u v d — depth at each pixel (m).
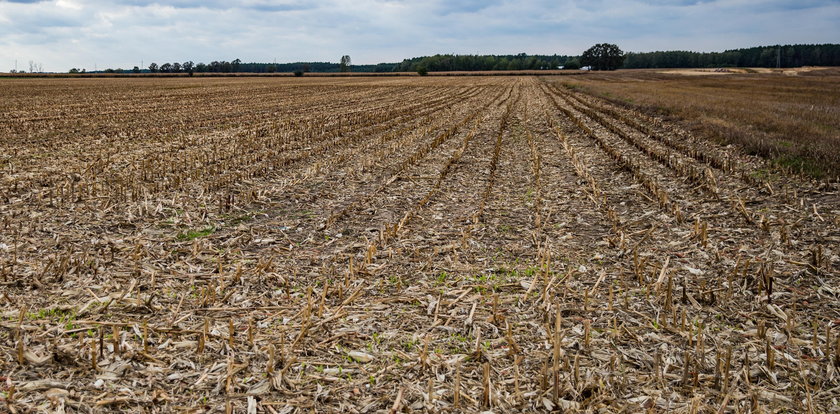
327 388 4.26
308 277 6.38
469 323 5.26
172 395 4.12
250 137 18.27
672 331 5.15
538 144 17.30
